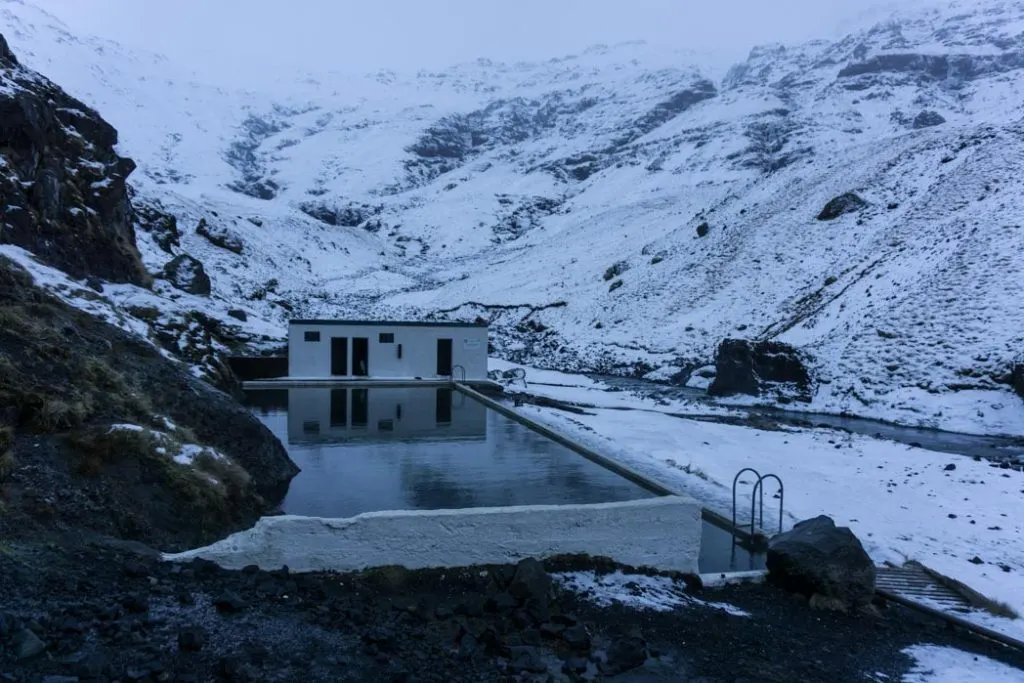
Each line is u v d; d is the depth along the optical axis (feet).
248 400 71.72
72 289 48.83
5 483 24.02
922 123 441.68
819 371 109.91
